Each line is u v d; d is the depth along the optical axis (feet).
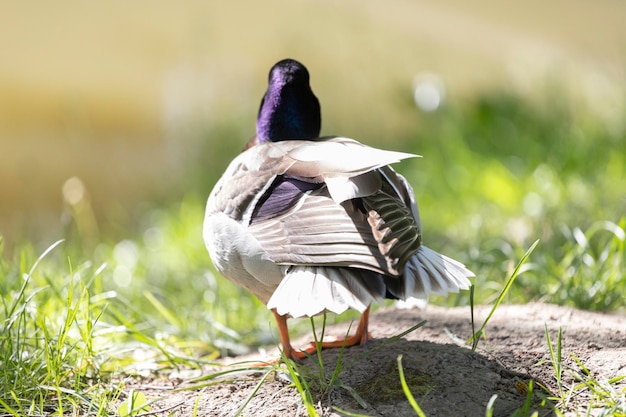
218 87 70.69
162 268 38.06
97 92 72.33
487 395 19.69
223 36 84.02
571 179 42.29
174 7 94.89
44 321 22.47
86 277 30.32
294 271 19.53
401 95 62.39
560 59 72.38
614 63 62.75
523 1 103.40
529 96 59.21
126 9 93.30
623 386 19.66
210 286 32.40
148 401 21.26
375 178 20.59
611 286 27.27
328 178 20.31
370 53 75.36
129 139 64.23
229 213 21.35
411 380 20.36
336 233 19.58
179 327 28.60
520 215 40.32
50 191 55.62
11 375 21.15
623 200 37.45
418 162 52.42
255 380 22.12
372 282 19.25
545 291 28.07
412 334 24.21
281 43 80.28
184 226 43.93
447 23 90.84
